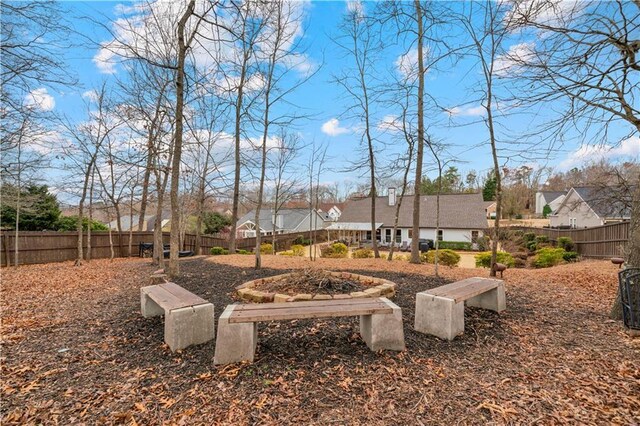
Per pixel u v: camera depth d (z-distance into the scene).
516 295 5.11
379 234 26.39
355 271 7.13
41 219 15.56
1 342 3.26
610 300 4.80
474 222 22.84
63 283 6.52
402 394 2.32
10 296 5.30
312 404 2.21
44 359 2.90
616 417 2.03
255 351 2.96
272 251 14.95
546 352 3.01
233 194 14.35
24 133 8.20
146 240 16.19
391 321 3.01
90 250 13.38
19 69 5.27
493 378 2.54
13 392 2.38
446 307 3.31
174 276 6.29
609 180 11.66
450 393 2.33
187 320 3.10
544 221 35.41
